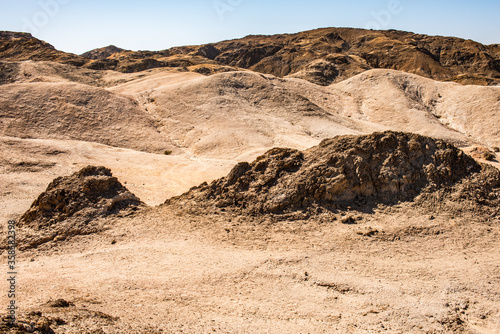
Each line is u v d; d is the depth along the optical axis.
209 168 49.31
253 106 81.56
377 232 18.73
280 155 22.91
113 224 20.28
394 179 21.14
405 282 15.39
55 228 19.97
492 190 21.45
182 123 72.38
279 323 12.48
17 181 36.84
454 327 12.93
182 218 20.66
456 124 94.06
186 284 14.95
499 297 14.67
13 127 61.41
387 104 99.31
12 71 110.56
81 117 67.31
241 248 17.81
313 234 18.80
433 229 18.95
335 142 22.72
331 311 13.47
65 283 15.08
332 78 157.50
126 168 47.34
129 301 13.54
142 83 102.88
